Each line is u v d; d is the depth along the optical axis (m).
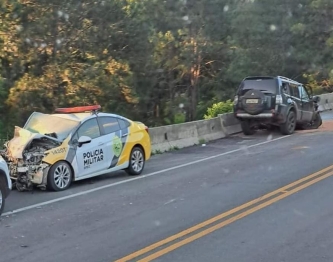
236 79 43.09
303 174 12.71
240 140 19.86
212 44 43.31
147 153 14.03
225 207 9.83
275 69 44.50
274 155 15.81
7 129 23.56
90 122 12.79
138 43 28.94
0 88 23.72
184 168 14.34
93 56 26.38
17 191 11.90
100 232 8.41
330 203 9.94
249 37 44.31
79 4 25.77
